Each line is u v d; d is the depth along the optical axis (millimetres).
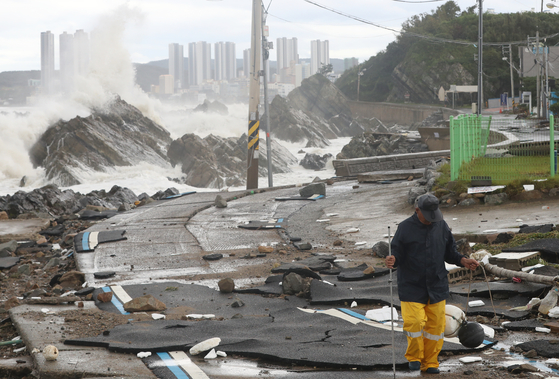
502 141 23750
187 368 5484
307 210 19938
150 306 8352
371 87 166125
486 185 16203
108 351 6152
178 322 7336
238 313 8070
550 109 51281
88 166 52844
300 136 110438
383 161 31141
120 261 13289
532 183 15633
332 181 27641
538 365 5086
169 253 14016
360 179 26672
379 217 16859
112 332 6754
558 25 129625
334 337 6266
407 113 125000
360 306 7988
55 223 21703
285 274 9258
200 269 12086
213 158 56688
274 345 6027
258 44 31359
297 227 16844
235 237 15766
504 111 69750
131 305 8375
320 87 161500
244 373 5344
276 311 7836
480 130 20266
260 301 8828
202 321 7301
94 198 28359
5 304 9164
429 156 31188
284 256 12945
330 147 105500
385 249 11867
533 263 8625
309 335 6410
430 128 47250
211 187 51062
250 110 31750
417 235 4961
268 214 19562
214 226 17734
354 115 154375
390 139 57844
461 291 7875
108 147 55531
